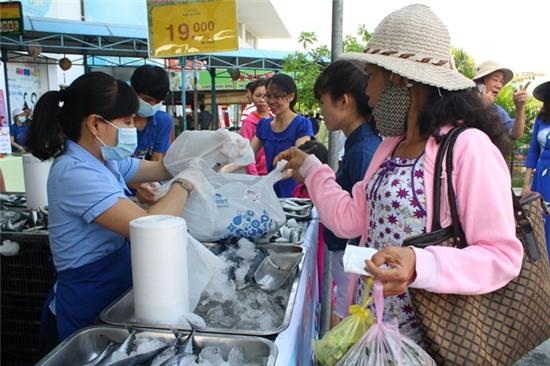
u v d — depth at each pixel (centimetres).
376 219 133
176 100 1113
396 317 123
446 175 115
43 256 212
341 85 200
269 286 158
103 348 115
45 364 103
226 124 1360
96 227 145
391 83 127
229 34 386
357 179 195
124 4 1040
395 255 105
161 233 113
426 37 121
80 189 136
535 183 375
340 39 242
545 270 117
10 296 217
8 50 754
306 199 285
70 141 146
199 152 175
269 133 348
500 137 122
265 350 107
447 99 119
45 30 634
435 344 109
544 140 371
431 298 109
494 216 107
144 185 212
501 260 105
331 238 231
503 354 109
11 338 220
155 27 396
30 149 147
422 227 121
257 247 191
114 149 146
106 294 149
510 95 788
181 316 119
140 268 116
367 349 107
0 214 241
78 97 141
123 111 145
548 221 343
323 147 272
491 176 109
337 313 244
